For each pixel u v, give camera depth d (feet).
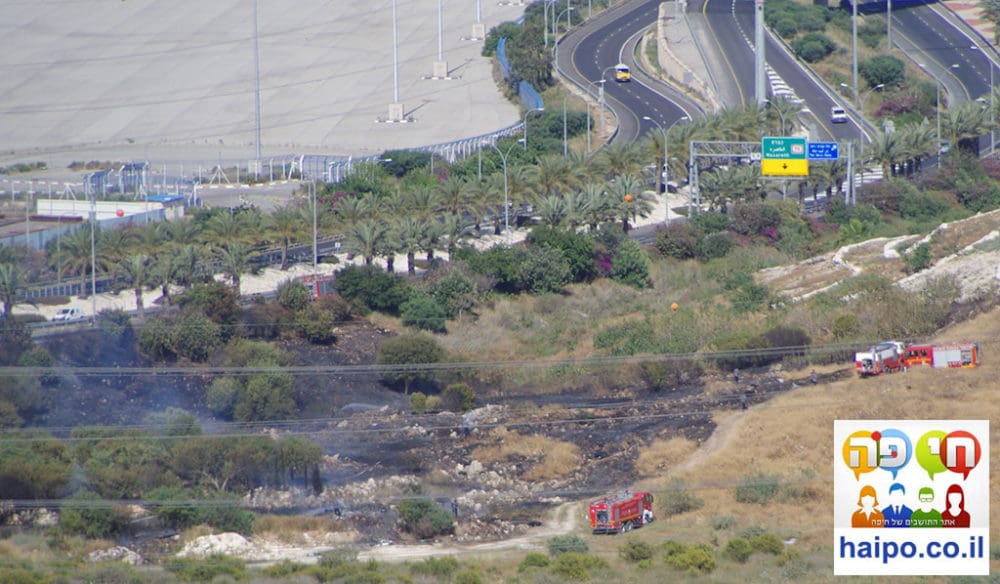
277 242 425.28
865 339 329.93
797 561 193.47
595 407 307.58
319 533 236.84
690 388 318.24
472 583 192.54
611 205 440.04
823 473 246.06
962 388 283.79
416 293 373.81
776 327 345.92
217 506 239.30
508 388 331.77
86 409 294.05
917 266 382.01
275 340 346.95
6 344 305.53
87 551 221.46
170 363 324.80
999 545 196.44
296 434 290.56
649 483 254.88
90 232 372.58
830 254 418.31
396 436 293.64
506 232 452.35
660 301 386.32
